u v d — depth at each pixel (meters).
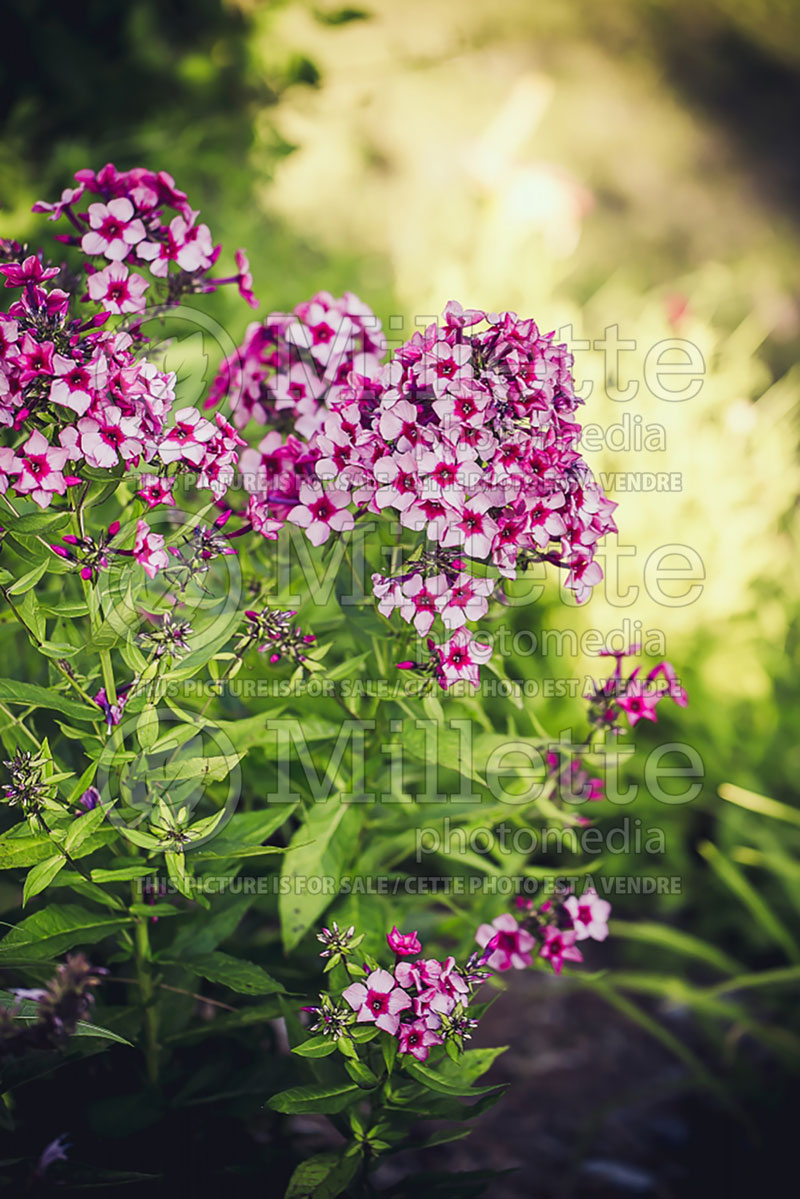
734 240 4.30
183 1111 1.20
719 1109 1.48
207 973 1.14
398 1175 1.39
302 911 1.18
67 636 1.15
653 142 4.59
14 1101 1.17
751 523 2.09
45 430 1.11
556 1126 1.47
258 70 1.70
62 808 1.10
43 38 1.57
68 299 1.11
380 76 2.00
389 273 2.56
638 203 4.32
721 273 3.20
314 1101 1.11
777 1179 1.40
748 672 2.05
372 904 1.21
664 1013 1.63
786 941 1.52
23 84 1.59
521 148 3.88
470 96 3.66
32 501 1.12
